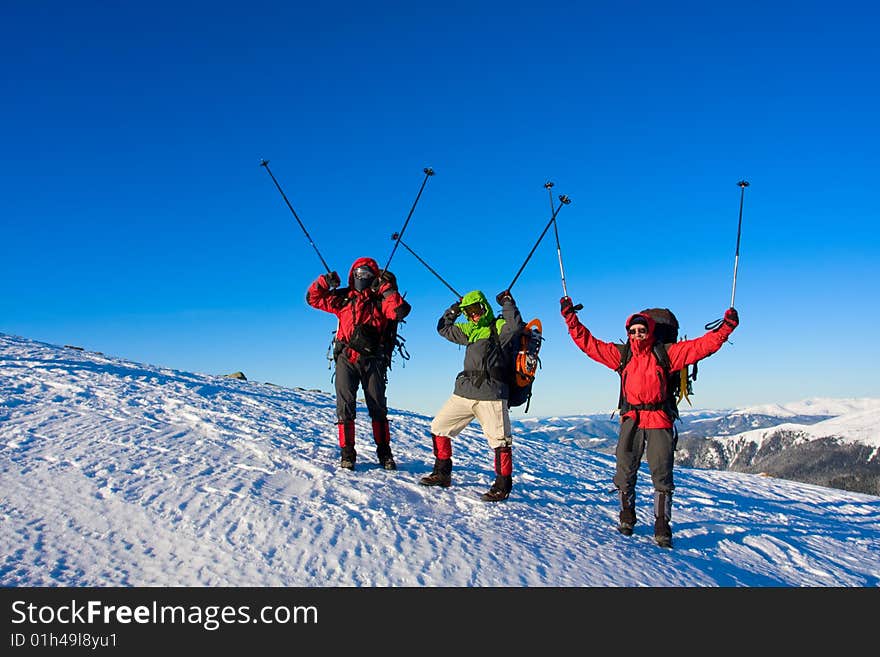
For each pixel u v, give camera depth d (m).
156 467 4.86
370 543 3.84
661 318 5.16
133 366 10.24
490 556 3.87
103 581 3.15
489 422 5.21
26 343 11.02
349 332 5.62
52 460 4.75
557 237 5.23
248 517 4.02
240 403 8.29
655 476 4.92
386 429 5.88
